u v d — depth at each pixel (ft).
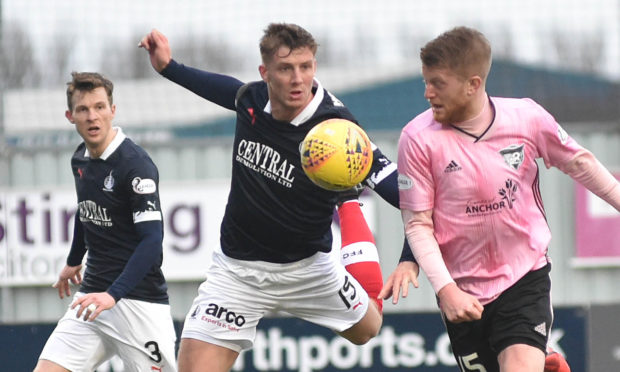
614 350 92.48
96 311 58.85
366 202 118.42
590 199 118.83
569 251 119.44
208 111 130.21
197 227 115.85
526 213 49.65
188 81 55.67
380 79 130.72
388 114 125.39
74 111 62.85
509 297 49.93
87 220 65.16
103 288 65.36
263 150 51.49
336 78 133.49
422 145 48.85
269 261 54.13
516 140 48.62
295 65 47.83
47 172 120.98
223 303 54.95
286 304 55.88
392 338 86.17
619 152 120.67
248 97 52.26
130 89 130.41
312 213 52.42
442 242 50.21
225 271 55.21
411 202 49.65
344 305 56.44
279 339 86.43
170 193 115.85
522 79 122.01
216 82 54.90
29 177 120.88
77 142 124.67
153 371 66.85
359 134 49.24
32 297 116.37
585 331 84.28
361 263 59.93
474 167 48.49
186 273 115.75
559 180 119.34
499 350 50.16
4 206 116.16
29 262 116.26
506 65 122.01
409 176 49.44
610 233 118.93
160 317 66.39
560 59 122.01
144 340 65.92
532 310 49.65
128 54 123.75
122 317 65.41
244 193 52.65
